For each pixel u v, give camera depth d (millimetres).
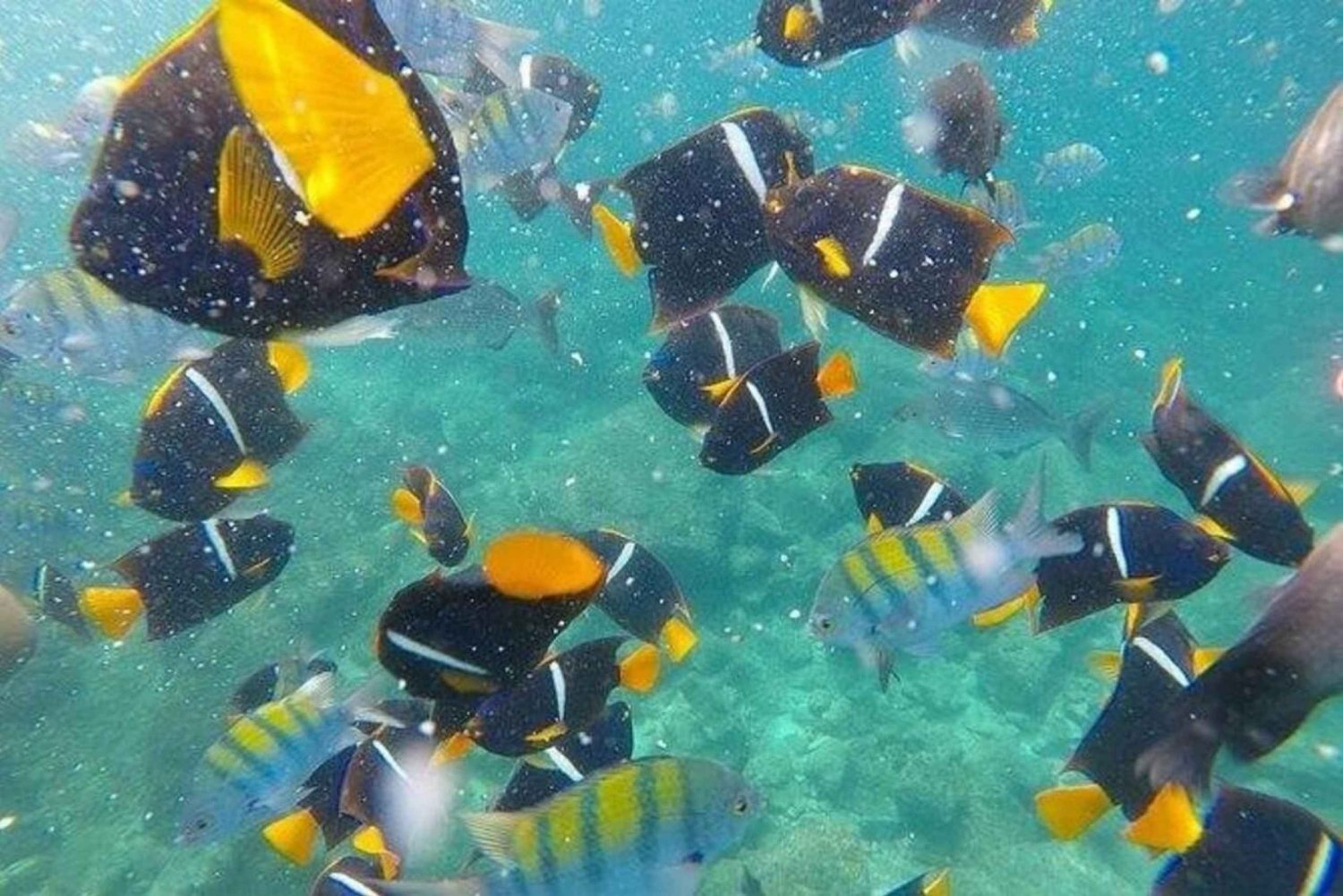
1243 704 513
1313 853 584
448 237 265
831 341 3238
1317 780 1940
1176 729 539
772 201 565
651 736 2137
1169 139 9438
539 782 828
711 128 611
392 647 484
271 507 2717
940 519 847
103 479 2900
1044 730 2213
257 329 274
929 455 2807
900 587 780
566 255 4832
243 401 799
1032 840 1863
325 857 1700
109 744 2086
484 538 2566
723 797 688
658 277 644
